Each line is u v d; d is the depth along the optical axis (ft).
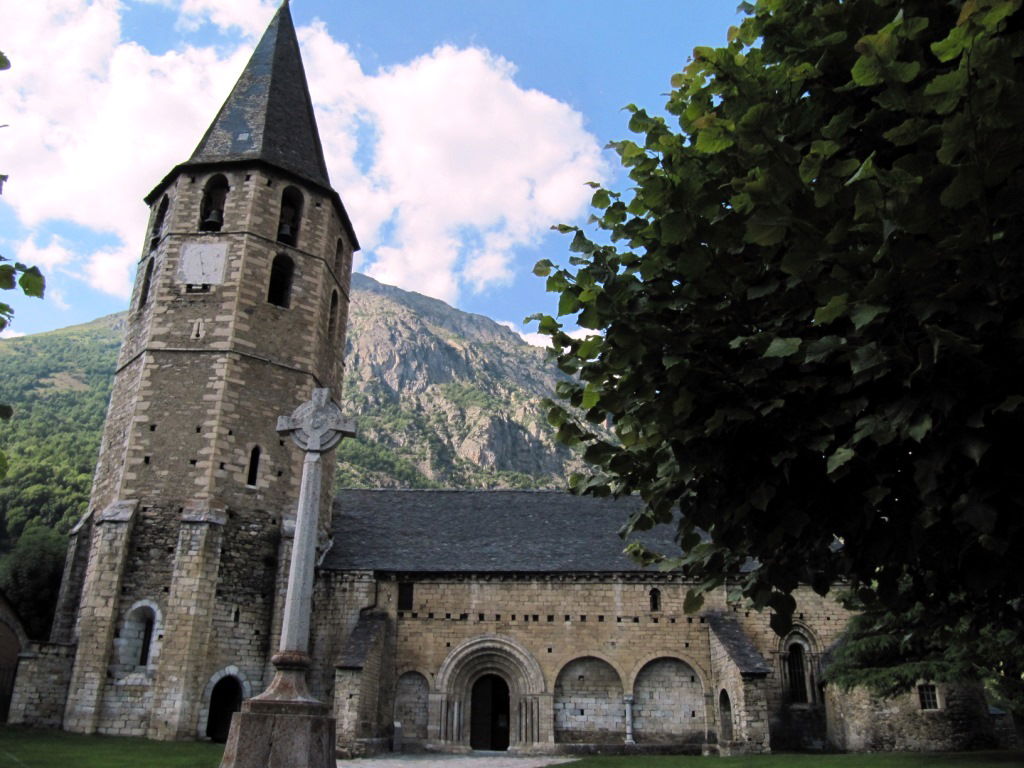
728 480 24.62
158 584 80.64
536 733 87.10
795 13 25.64
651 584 93.09
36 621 103.91
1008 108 16.89
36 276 24.71
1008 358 19.63
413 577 93.61
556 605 92.48
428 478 560.61
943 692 81.82
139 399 88.43
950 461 20.93
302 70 116.16
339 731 78.79
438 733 87.15
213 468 84.84
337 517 106.01
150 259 100.99
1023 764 61.98
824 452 22.68
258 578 84.74
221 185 102.01
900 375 20.90
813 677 90.89
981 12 16.93
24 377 458.91
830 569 26.40
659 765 70.64
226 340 90.27
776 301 24.03
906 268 18.93
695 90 27.17
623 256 27.68
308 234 101.24
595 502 111.65
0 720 79.36
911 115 21.26
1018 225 18.56
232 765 38.50
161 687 75.51
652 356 24.45
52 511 189.16
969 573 22.40
